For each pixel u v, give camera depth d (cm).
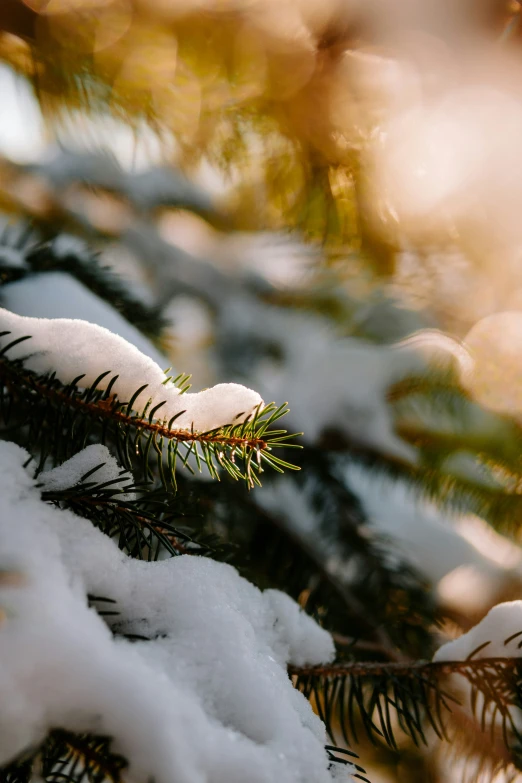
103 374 54
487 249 90
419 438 103
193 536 66
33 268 73
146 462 54
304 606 78
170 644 53
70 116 76
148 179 165
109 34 71
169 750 49
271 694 52
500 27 71
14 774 49
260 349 131
